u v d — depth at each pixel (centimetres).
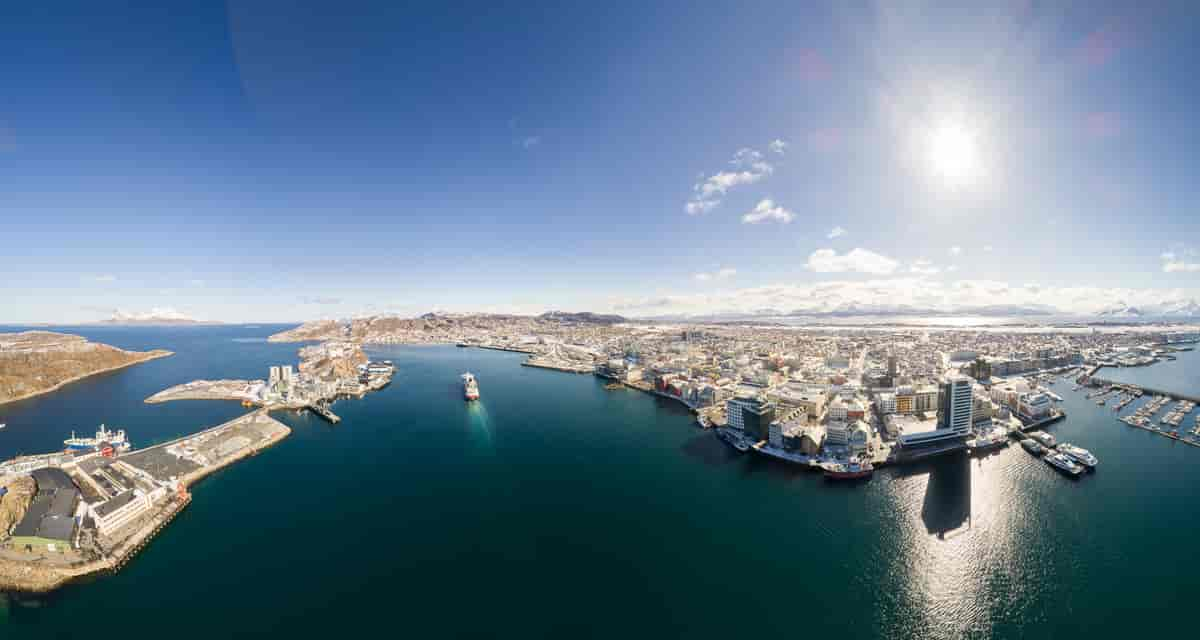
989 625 12050
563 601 12888
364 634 11669
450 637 11562
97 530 15462
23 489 18825
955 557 14762
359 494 19950
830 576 13950
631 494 19588
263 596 13125
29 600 12950
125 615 12356
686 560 14788
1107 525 16362
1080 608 12538
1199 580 13438
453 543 15862
